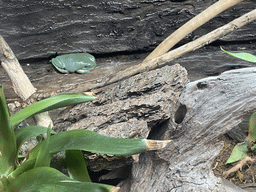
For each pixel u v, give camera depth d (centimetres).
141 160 51
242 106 49
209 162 50
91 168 48
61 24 61
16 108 52
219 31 53
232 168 59
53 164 46
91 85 52
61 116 50
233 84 49
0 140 36
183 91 50
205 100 49
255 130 58
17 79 50
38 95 50
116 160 46
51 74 62
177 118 51
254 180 58
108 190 29
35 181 32
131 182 51
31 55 62
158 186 50
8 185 34
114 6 61
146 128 47
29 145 50
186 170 50
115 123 48
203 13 55
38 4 59
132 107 48
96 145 33
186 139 50
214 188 50
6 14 59
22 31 60
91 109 49
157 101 48
